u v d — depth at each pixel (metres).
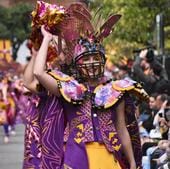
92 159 6.84
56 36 7.29
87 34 7.14
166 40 20.67
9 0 60.06
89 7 7.45
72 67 7.12
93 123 6.89
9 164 18.28
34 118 7.39
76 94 6.88
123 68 18.62
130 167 7.02
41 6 7.27
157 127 11.34
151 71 14.09
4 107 26.86
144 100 7.01
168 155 9.34
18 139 26.70
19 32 58.47
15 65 46.78
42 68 6.91
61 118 6.97
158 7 19.31
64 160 6.86
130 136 7.10
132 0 19.69
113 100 6.91
